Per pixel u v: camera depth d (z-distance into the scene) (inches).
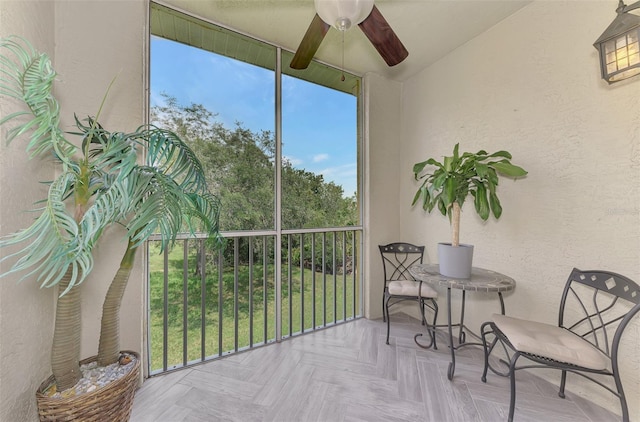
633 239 53.2
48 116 36.7
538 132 68.6
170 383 66.3
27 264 31.4
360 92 110.0
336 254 108.7
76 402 39.6
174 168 51.9
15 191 41.8
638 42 48.3
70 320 44.4
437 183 68.0
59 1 56.4
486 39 81.0
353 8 45.4
